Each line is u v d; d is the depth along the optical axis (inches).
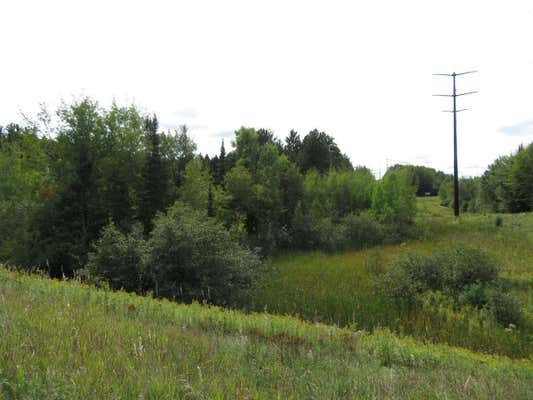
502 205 1862.7
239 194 1069.1
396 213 1159.6
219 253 506.9
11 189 836.0
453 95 1408.7
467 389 172.4
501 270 604.1
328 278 652.7
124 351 147.2
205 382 131.0
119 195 812.0
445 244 894.4
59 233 746.8
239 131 1317.7
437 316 448.8
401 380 175.2
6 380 106.3
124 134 855.7
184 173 973.8
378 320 453.7
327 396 142.1
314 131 2229.3
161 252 475.2
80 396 107.0
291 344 222.2
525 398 175.8
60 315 178.9
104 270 478.3
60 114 1170.6
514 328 407.5
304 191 1270.9
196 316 269.4
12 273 306.8
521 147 1946.4
